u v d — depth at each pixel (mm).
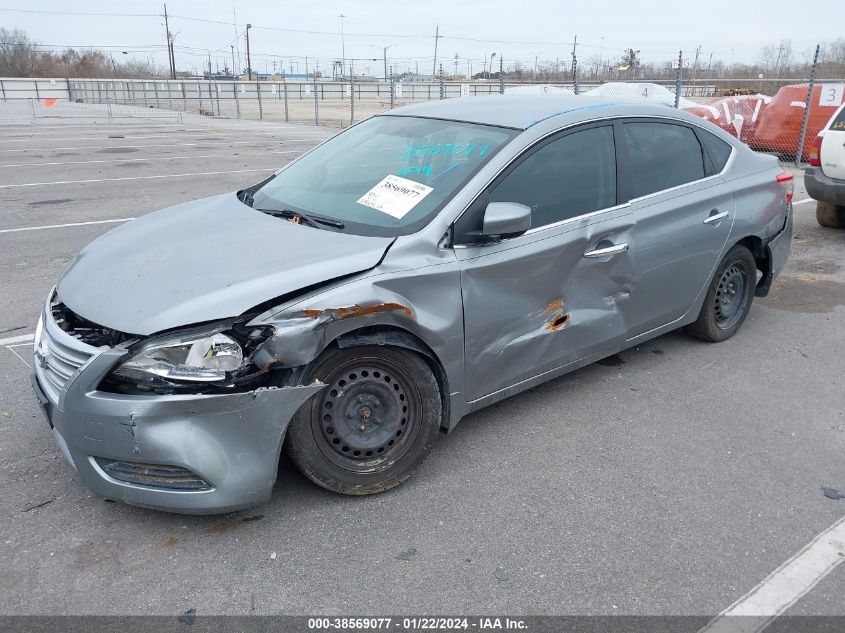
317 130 24719
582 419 3953
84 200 10414
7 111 34875
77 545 2867
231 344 2729
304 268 2967
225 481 2752
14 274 6535
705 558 2830
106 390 2725
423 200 3424
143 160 15391
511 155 3537
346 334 2986
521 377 3668
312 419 3000
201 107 37906
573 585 2676
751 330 5320
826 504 3199
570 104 4113
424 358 3236
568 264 3693
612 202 3941
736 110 15805
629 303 4109
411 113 4406
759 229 4820
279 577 2707
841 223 8648
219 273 2971
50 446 3588
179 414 2670
